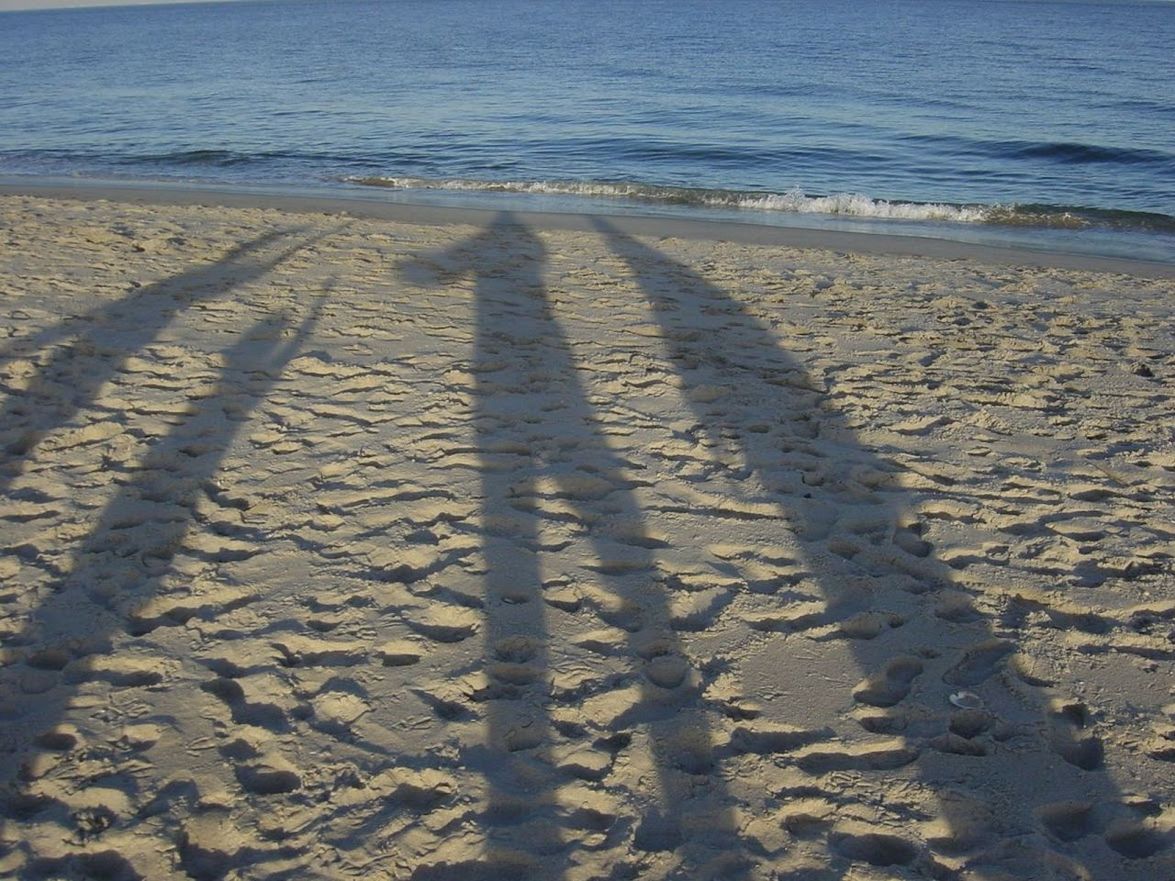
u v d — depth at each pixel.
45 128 19.17
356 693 2.62
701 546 3.41
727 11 74.12
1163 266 8.82
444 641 2.87
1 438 4.17
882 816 2.26
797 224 11.31
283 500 3.67
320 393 4.71
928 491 3.90
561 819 2.22
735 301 6.73
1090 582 3.28
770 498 3.77
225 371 4.98
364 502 3.66
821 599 3.12
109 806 2.23
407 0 182.00
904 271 8.00
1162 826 2.26
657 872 2.09
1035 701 2.68
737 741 2.49
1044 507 3.79
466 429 4.32
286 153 16.00
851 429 4.49
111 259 7.36
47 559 3.25
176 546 3.34
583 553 3.34
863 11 72.56
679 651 2.84
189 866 2.08
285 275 7.00
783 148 15.98
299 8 140.25
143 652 2.78
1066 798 2.33
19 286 6.47
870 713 2.61
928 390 5.04
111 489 3.74
